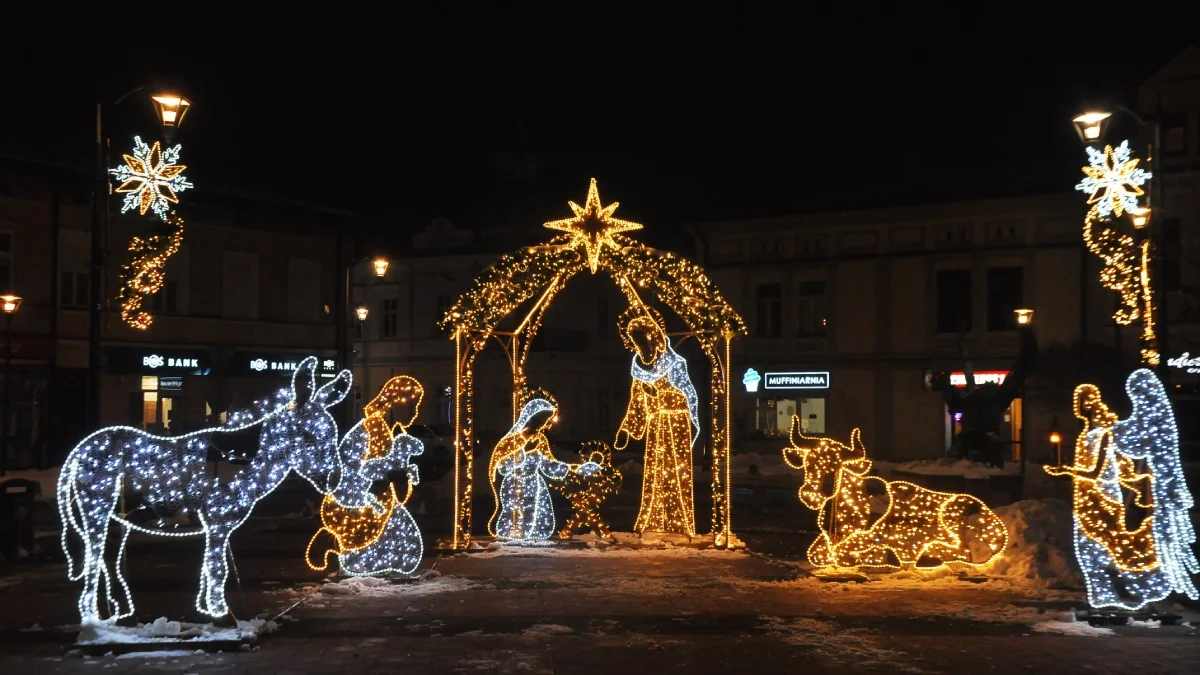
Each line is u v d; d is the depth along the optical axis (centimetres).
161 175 1526
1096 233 1808
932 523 1389
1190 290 3353
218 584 1091
